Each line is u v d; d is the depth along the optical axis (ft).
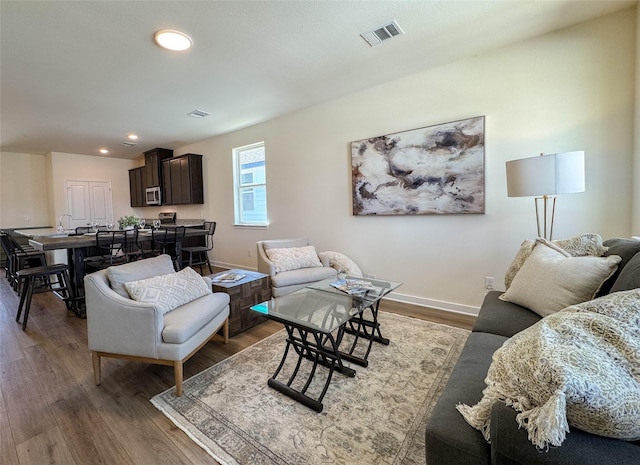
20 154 21.90
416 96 10.59
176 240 15.03
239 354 7.86
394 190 11.27
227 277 9.98
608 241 5.96
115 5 6.47
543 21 7.73
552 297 5.27
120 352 6.32
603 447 2.23
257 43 8.14
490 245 9.64
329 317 6.35
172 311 6.98
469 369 4.13
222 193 18.76
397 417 5.35
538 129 8.61
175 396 6.11
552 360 2.39
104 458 4.63
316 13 6.99
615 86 7.61
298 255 11.76
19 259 14.35
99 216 23.89
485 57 9.25
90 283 6.40
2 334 9.29
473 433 3.01
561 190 6.42
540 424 2.26
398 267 11.60
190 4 6.51
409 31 7.91
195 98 11.95
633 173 7.47
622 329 2.49
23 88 10.55
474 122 9.48
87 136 17.57
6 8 6.43
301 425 5.24
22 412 5.70
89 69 9.31
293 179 14.67
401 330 8.95
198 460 4.57
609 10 7.40
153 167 21.99
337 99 12.67
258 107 13.29
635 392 2.19
